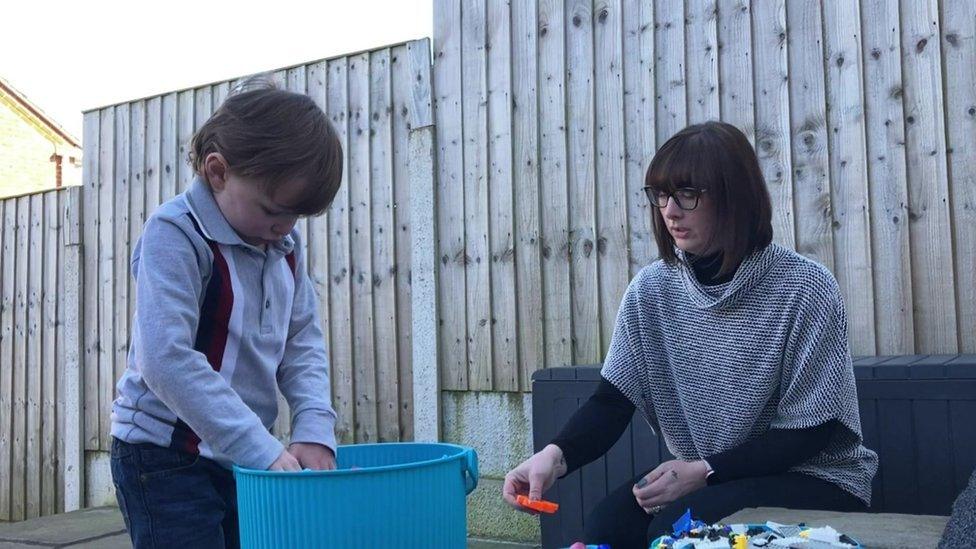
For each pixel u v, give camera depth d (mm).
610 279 3557
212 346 1759
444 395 3898
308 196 1726
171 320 1646
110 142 4918
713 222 1886
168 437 1734
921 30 3047
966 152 2971
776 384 1912
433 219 3898
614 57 3566
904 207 3061
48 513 5109
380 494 1409
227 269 1777
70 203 5012
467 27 3883
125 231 4844
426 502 1455
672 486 1797
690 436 2070
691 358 1995
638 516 1958
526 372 3715
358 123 4137
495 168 3805
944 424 2338
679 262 2000
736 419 1931
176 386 1615
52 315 5145
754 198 1881
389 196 4051
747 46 3316
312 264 4246
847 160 3150
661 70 3475
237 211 1742
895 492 2389
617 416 2068
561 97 3668
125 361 4809
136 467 1736
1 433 5352
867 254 3111
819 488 1810
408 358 3992
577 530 2867
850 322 3135
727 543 1321
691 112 3414
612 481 2816
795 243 3229
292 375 2006
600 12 3600
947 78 3004
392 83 4055
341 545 1397
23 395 5254
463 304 3865
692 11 3418
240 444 1604
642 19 3514
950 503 2322
